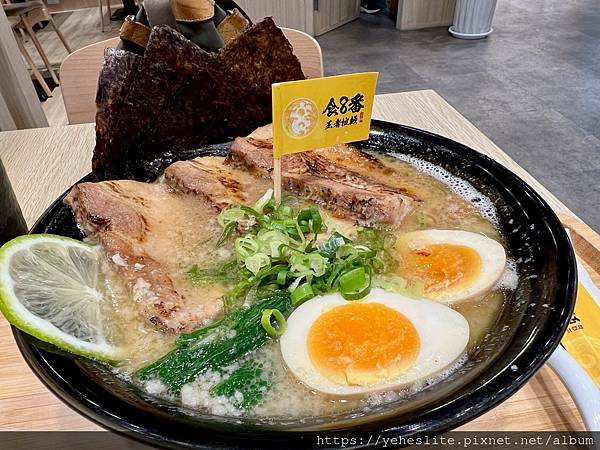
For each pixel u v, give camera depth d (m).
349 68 0.71
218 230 0.18
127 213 0.17
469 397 0.11
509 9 0.92
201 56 0.20
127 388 0.12
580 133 0.54
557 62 0.70
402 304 0.14
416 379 0.12
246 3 0.67
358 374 0.13
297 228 0.16
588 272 0.18
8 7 0.64
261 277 0.15
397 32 0.84
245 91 0.22
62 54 0.78
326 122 0.17
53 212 0.17
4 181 0.18
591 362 0.14
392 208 0.17
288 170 0.20
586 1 0.95
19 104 0.38
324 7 0.80
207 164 0.21
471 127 0.27
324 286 0.15
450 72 0.69
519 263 0.15
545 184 0.46
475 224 0.18
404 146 0.21
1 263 0.13
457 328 0.13
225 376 0.13
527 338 0.12
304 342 0.13
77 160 0.25
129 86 0.19
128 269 0.15
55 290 0.14
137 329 0.14
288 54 0.22
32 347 0.12
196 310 0.14
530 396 0.14
